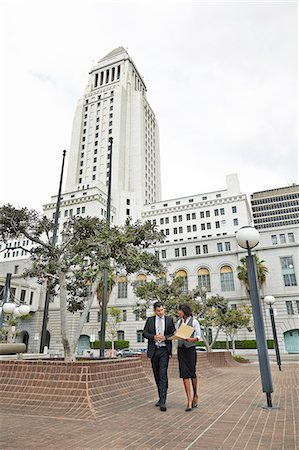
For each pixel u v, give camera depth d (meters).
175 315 17.88
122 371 7.21
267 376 6.00
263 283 34.56
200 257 39.56
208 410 5.61
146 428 4.38
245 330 34.50
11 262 47.53
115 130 76.62
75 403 5.57
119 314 36.69
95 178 73.75
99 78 90.44
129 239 8.94
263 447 3.52
